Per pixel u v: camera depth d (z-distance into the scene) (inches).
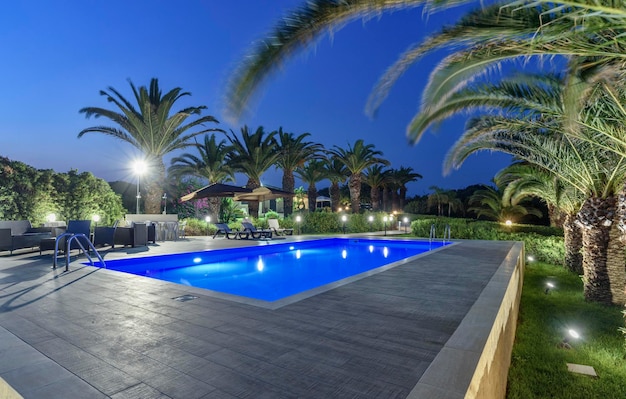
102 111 629.6
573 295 338.3
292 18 134.6
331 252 543.5
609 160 286.5
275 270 381.1
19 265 277.6
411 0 127.1
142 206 943.7
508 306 182.4
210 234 709.3
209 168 896.3
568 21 124.0
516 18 138.9
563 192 396.8
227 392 82.7
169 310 153.3
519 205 1003.9
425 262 309.3
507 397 155.7
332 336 120.6
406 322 136.3
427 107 195.9
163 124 671.8
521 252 402.3
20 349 108.8
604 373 176.7
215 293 185.5
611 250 306.5
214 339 118.0
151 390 83.5
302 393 82.0
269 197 780.0
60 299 172.9
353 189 1098.1
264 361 100.0
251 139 874.8
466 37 152.4
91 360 100.7
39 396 79.9
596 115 222.1
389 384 85.7
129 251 386.3
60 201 590.2
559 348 209.6
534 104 245.6
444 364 94.0
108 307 158.1
